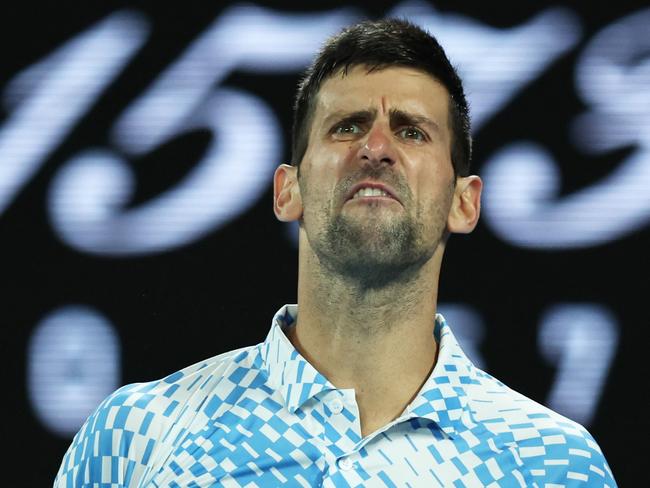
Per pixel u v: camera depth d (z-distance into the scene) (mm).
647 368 13898
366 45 8992
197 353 14047
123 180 14070
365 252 8398
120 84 14102
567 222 14023
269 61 14094
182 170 14086
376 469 8281
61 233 14031
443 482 8305
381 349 8719
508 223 14055
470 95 14070
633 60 14078
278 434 8383
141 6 14164
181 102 14094
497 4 14125
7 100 14070
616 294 13969
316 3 14094
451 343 9078
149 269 14070
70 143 14078
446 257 14070
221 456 8312
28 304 13969
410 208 8555
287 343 8688
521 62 14086
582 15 14109
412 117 8812
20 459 13844
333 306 8703
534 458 8531
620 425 13883
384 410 8703
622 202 14016
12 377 13906
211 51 14133
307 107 9141
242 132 14109
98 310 14008
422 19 14086
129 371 13992
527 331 13977
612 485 8680
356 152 8555
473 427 8617
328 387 8461
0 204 14008
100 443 8648
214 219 14109
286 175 9305
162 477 8305
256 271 14109
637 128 14039
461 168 9328
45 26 14141
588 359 13938
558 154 14047
